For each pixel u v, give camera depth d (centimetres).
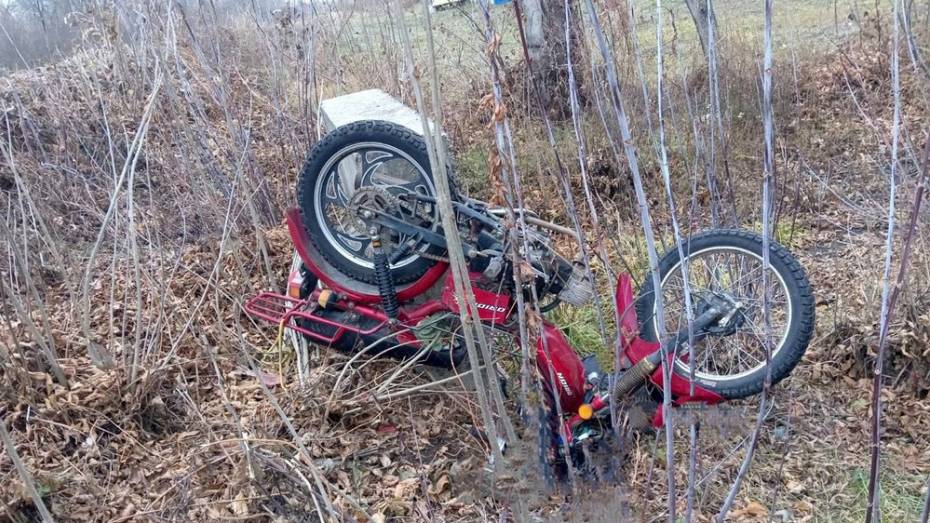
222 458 313
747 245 288
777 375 283
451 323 333
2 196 535
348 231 365
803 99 672
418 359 347
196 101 519
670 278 301
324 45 657
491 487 278
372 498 310
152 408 346
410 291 339
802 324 278
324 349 391
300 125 609
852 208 509
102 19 478
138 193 562
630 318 298
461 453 331
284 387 362
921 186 183
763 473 311
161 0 510
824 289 432
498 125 204
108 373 356
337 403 345
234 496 302
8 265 440
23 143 604
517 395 335
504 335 334
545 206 489
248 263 480
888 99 651
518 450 229
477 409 341
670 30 796
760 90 583
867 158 573
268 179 567
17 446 315
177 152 584
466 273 196
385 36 664
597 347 383
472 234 319
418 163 319
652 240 198
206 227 493
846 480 306
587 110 591
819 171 578
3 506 277
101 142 610
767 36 187
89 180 566
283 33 593
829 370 364
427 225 325
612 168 520
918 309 362
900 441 325
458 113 620
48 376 345
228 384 378
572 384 296
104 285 452
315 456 328
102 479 312
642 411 300
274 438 336
